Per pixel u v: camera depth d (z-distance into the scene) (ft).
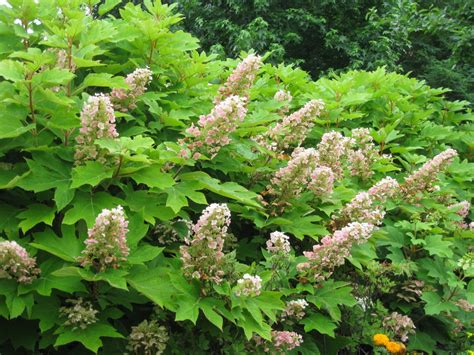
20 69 3.74
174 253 4.47
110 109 3.69
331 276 5.20
